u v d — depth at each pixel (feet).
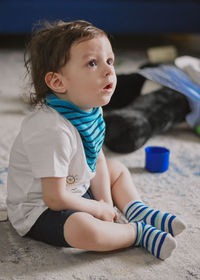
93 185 3.38
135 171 4.37
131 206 3.33
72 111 2.94
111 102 6.00
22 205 3.08
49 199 2.86
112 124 4.67
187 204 3.71
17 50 10.66
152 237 2.93
